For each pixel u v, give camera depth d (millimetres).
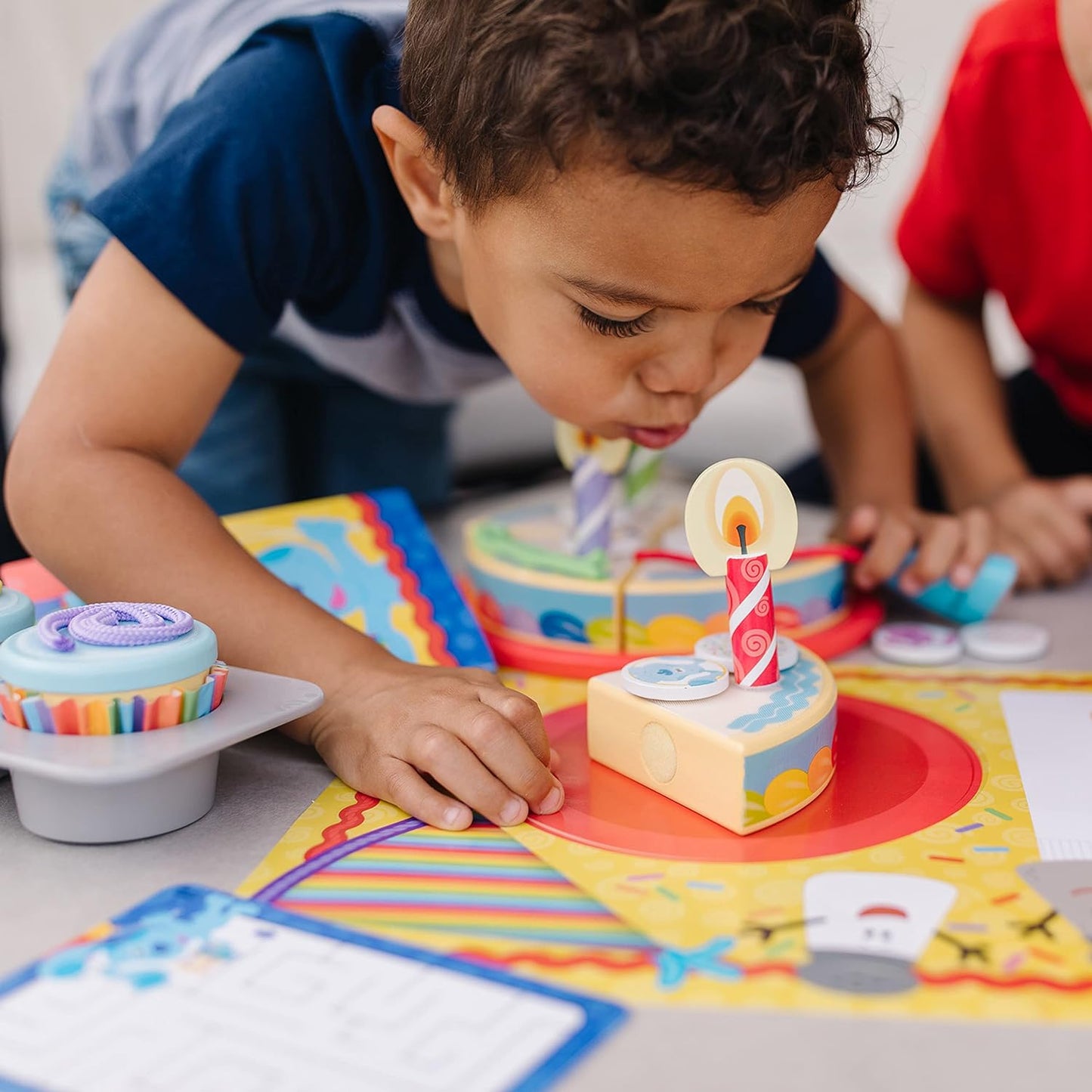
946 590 936
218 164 806
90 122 1255
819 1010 454
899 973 478
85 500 737
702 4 572
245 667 697
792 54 588
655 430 790
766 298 689
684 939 503
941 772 675
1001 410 1263
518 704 646
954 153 1188
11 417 1396
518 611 883
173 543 728
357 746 656
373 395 1457
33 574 836
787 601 872
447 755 618
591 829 608
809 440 1693
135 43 1217
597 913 525
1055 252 1176
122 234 792
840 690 814
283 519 888
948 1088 411
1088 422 1339
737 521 669
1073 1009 454
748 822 600
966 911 525
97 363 785
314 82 854
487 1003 453
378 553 882
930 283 1287
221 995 459
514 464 1738
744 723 618
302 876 561
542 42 605
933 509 1320
